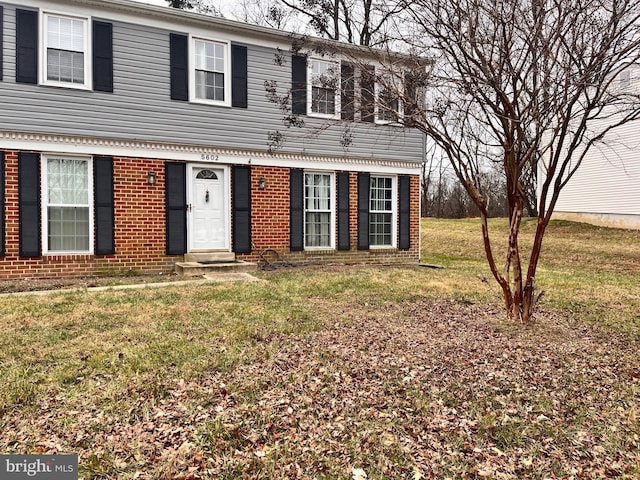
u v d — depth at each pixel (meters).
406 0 5.13
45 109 8.43
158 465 2.68
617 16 4.49
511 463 2.87
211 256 9.98
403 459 2.86
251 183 10.47
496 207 38.56
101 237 8.95
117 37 8.98
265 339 4.93
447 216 40.28
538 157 5.80
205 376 3.91
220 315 5.82
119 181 9.10
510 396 3.78
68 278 8.61
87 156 8.85
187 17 9.48
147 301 6.50
